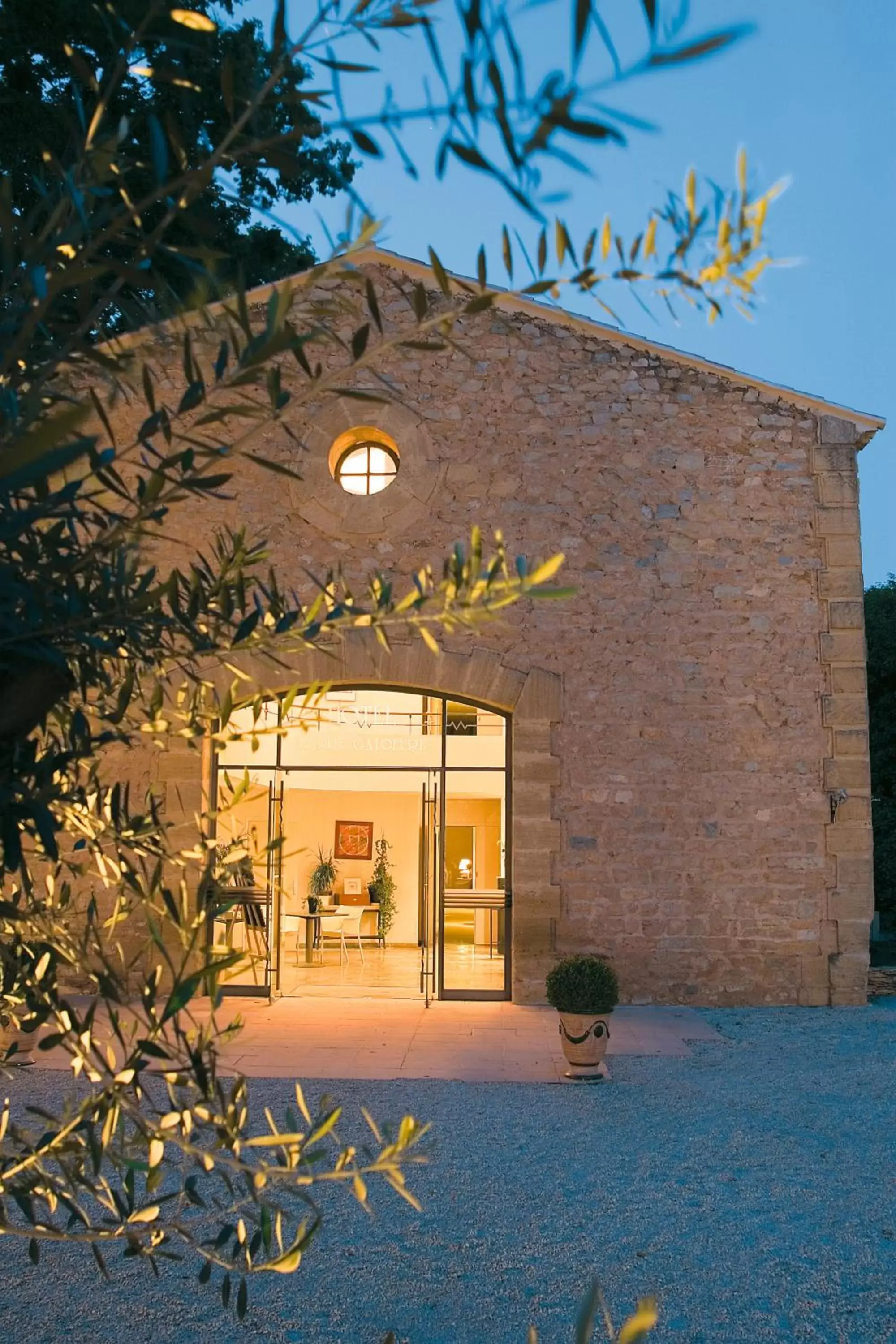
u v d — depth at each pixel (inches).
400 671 474.9
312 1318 189.2
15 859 56.2
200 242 58.1
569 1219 235.3
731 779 473.4
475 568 60.5
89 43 65.9
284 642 74.2
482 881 500.1
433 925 489.7
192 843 445.4
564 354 492.7
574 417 489.7
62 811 77.7
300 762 492.7
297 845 642.8
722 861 469.4
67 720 76.0
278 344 50.9
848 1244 222.8
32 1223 70.9
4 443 48.2
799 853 470.0
